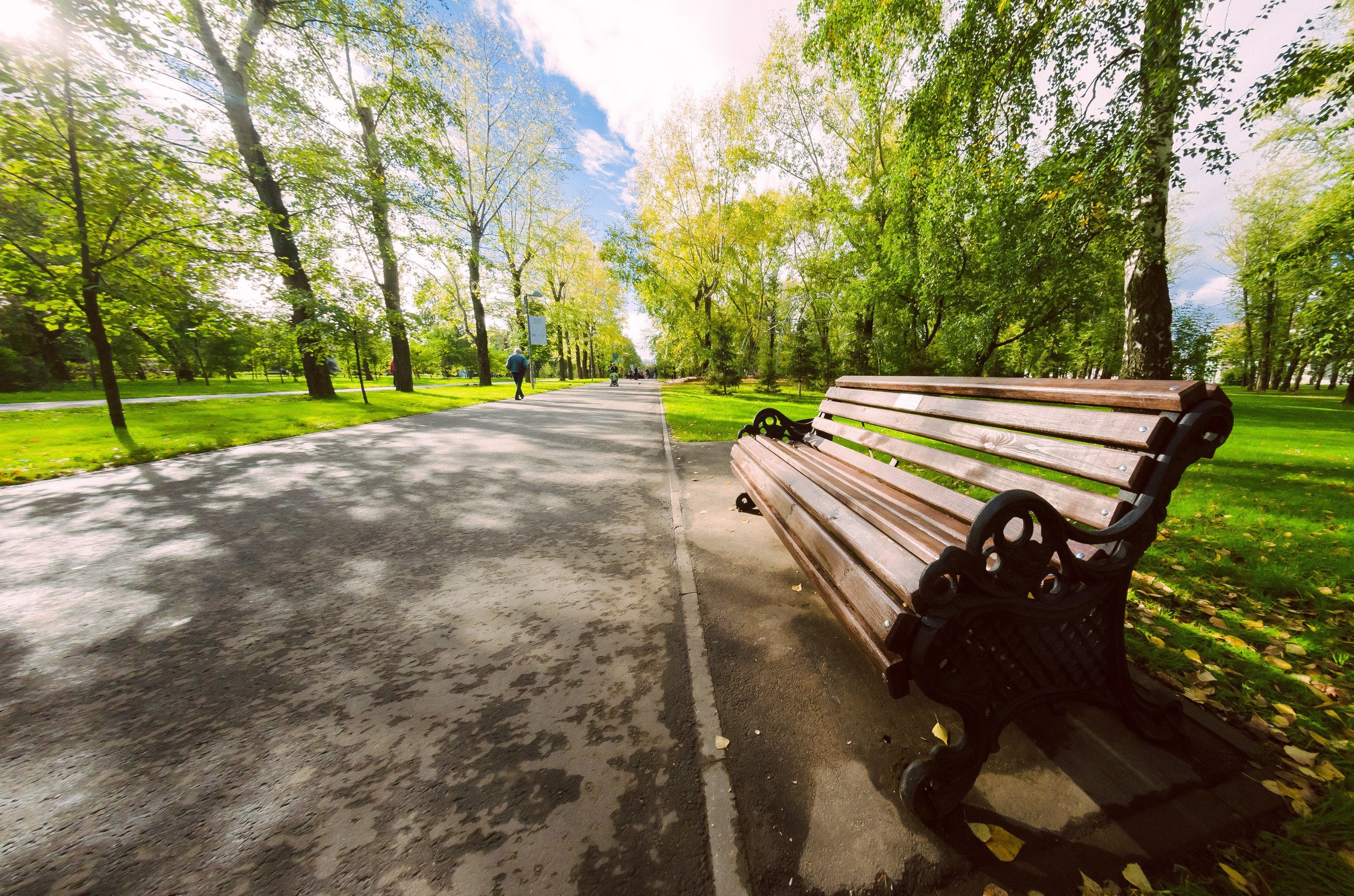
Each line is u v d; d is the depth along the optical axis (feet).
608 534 12.66
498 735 5.69
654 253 83.35
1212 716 5.95
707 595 9.30
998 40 24.34
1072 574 4.95
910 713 6.10
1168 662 6.98
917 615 4.45
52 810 4.61
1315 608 8.63
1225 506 14.55
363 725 5.86
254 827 4.47
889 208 49.67
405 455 22.70
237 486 17.06
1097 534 4.69
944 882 4.07
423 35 46.91
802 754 5.43
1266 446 27.58
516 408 46.24
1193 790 4.95
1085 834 4.49
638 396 68.39
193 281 28.35
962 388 7.89
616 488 17.29
